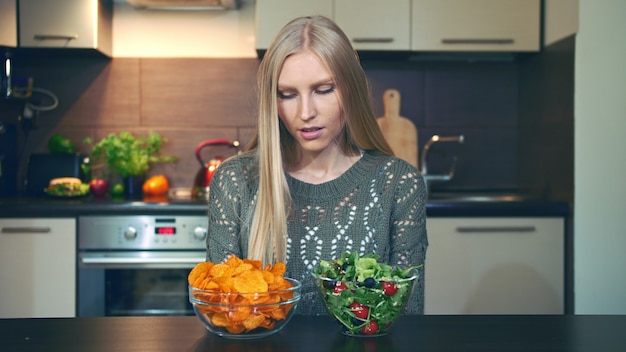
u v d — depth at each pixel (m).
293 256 1.39
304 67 1.21
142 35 3.23
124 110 3.23
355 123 1.37
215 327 0.97
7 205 2.63
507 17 2.96
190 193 3.21
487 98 3.33
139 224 2.67
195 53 3.25
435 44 2.96
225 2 3.02
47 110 3.18
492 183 3.33
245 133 3.26
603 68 2.65
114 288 2.76
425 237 1.43
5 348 0.95
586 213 2.68
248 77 3.26
